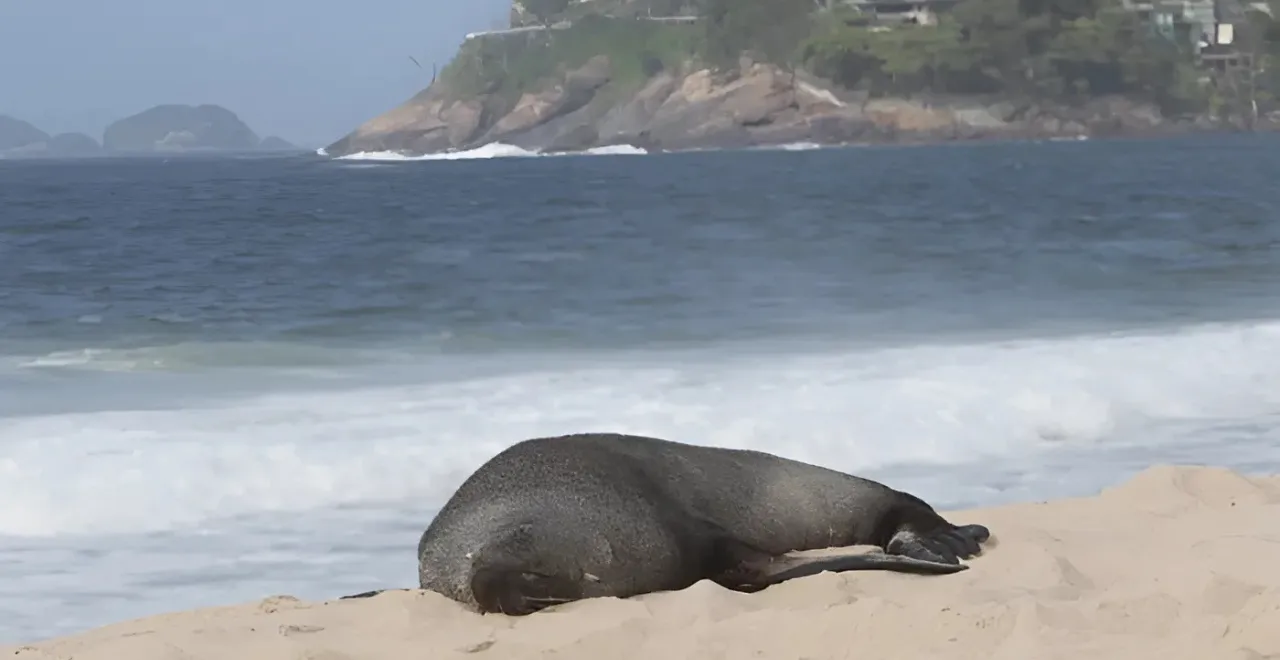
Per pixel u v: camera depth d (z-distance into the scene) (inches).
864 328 1042.7
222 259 1638.8
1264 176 3823.8
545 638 324.8
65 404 758.5
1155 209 2412.6
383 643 326.6
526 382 808.9
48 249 1764.3
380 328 1082.7
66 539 522.3
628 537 364.8
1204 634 292.4
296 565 487.8
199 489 573.9
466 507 373.7
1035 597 339.6
